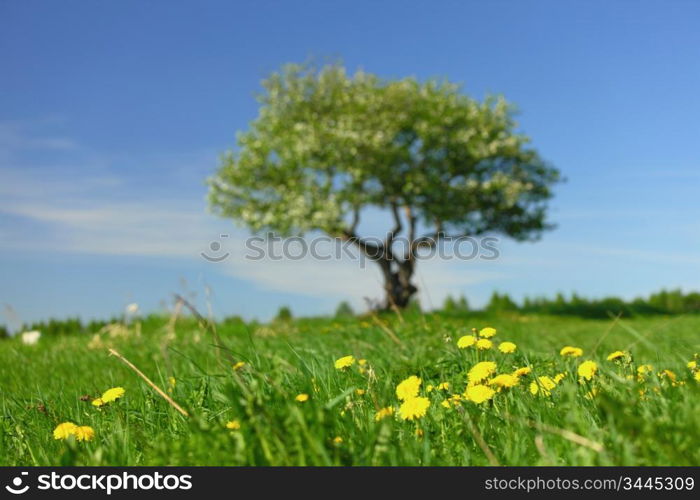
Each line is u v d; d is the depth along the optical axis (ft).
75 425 8.05
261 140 70.85
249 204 69.87
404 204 67.00
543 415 6.51
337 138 64.80
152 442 6.95
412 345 14.20
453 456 5.86
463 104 70.44
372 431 5.88
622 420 5.15
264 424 5.35
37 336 31.60
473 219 69.82
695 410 5.31
